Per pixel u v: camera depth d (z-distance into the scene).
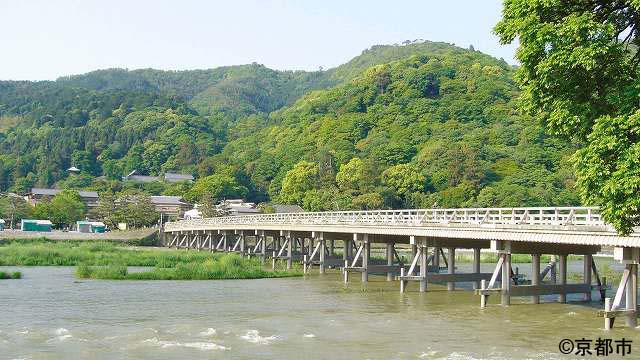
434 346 29.20
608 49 22.17
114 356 27.44
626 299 31.25
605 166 22.16
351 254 73.19
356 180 153.75
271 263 82.81
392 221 51.12
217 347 29.22
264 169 199.50
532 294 40.97
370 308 41.72
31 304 43.62
